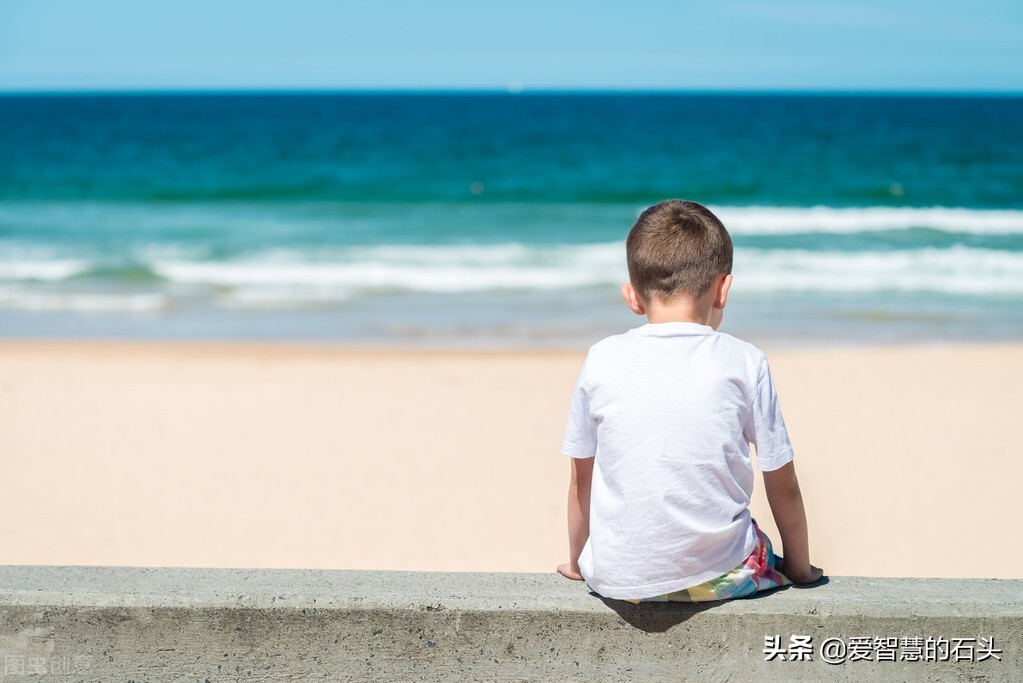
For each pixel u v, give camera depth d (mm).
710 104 91375
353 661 2266
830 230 19031
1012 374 8828
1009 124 54031
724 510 2152
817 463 6473
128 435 7047
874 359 9438
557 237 18781
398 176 33031
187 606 2248
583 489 2346
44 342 10344
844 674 2221
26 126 53562
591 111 75438
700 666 2227
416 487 6062
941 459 6523
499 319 11664
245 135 48812
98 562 4965
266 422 7348
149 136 47250
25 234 18844
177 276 14312
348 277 14203
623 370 2195
